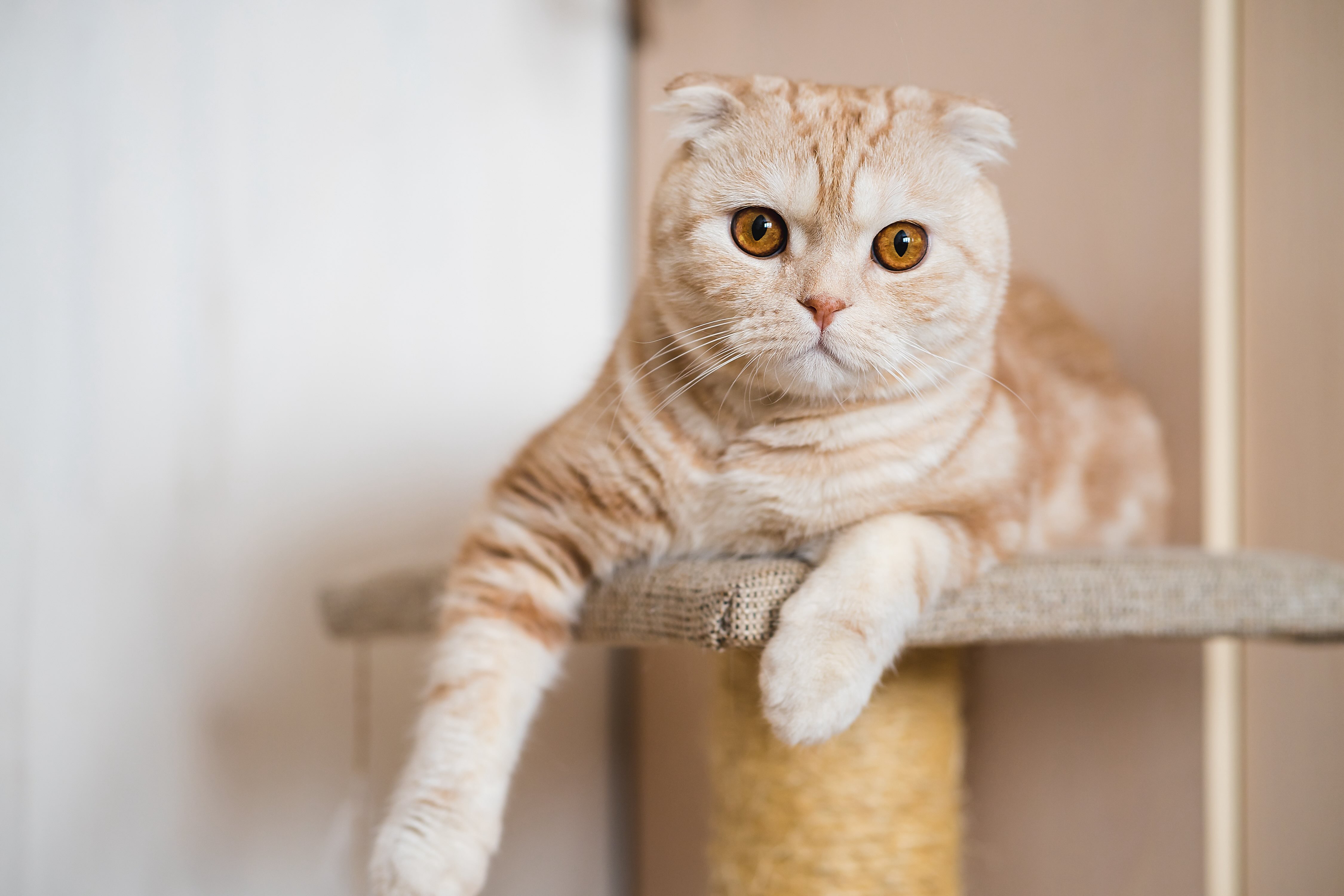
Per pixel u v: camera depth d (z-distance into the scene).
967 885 0.92
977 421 0.69
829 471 0.68
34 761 0.92
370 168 1.01
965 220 0.67
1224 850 0.81
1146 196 0.84
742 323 0.65
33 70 0.93
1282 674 0.80
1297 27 0.79
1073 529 0.80
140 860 0.94
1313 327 0.79
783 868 0.72
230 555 0.97
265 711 0.97
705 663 0.98
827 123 0.66
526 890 1.04
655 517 0.70
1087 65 0.86
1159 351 0.83
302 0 0.99
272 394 0.98
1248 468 0.82
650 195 1.07
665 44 1.08
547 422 0.88
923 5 0.90
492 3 1.06
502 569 0.70
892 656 0.62
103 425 0.94
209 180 0.97
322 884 0.98
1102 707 0.86
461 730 0.67
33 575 0.92
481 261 1.05
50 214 0.93
